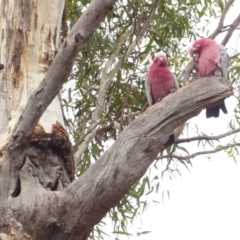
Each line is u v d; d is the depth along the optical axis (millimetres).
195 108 5270
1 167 5008
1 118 6086
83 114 9523
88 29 4711
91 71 9578
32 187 5105
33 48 6594
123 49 9852
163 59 8414
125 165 5043
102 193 4980
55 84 4828
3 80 6332
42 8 6801
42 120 5984
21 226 4727
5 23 6609
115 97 9688
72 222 4949
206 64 7871
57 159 5871
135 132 5188
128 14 9328
